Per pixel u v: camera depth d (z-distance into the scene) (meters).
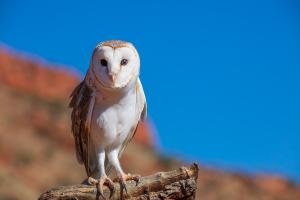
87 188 8.54
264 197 62.56
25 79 82.44
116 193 8.48
